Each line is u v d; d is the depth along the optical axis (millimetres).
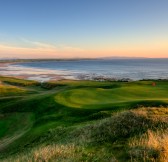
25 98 42312
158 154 7551
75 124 21172
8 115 35250
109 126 12648
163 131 10820
